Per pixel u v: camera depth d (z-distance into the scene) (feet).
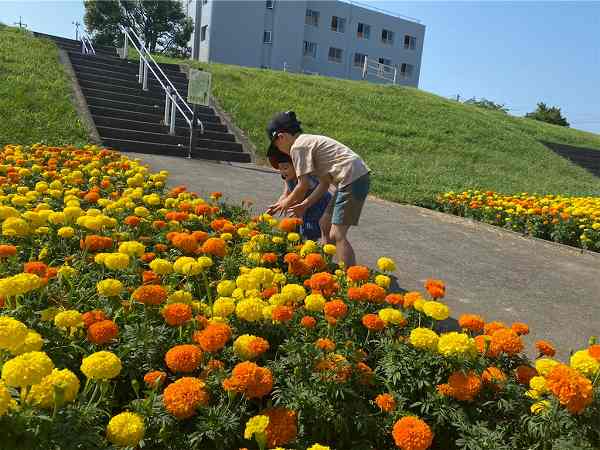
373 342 8.06
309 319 7.25
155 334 6.71
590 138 83.97
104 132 35.76
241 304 6.91
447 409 6.40
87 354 6.24
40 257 9.97
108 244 9.91
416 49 165.27
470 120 66.74
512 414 6.68
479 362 6.83
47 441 4.39
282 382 6.45
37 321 6.56
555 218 24.29
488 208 26.89
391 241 19.79
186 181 25.61
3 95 34.83
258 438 5.17
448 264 17.52
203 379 6.10
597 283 17.35
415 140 53.26
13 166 19.84
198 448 5.77
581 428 6.11
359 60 155.74
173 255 11.18
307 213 14.16
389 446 6.34
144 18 132.57
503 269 17.74
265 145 42.22
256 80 60.13
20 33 52.85
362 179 12.33
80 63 49.19
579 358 6.73
